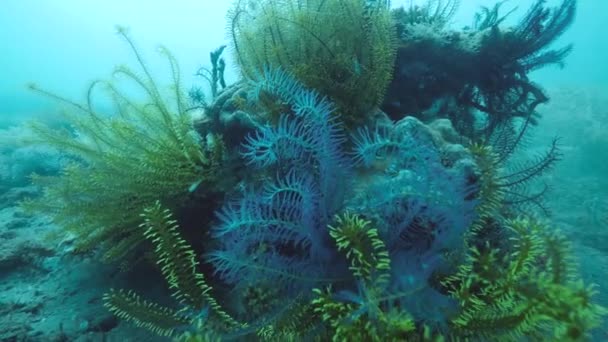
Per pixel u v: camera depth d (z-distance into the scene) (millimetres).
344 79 2986
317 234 2160
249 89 3057
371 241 1971
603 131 10156
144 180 2922
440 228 2004
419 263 1938
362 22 3002
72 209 3102
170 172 2951
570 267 1687
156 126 3178
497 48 3918
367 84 2898
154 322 2059
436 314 1800
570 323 1362
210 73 4543
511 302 1727
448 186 2031
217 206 3021
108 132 3463
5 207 5559
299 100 2389
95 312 2895
